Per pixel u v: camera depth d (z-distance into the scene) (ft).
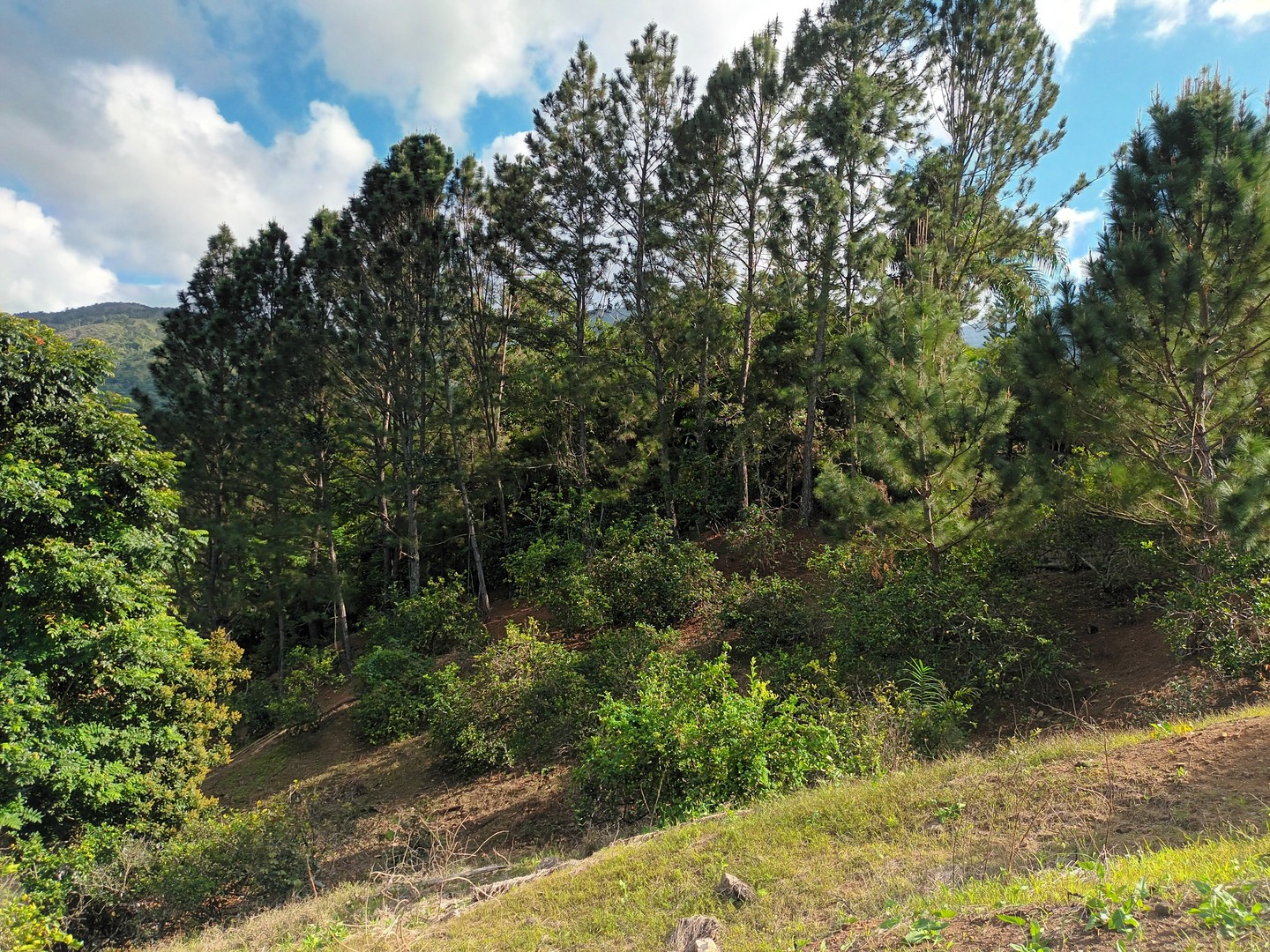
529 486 81.87
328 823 35.65
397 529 74.49
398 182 61.98
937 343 35.42
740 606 44.47
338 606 68.28
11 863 27.76
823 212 51.21
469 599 66.18
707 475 65.41
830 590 42.11
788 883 16.38
